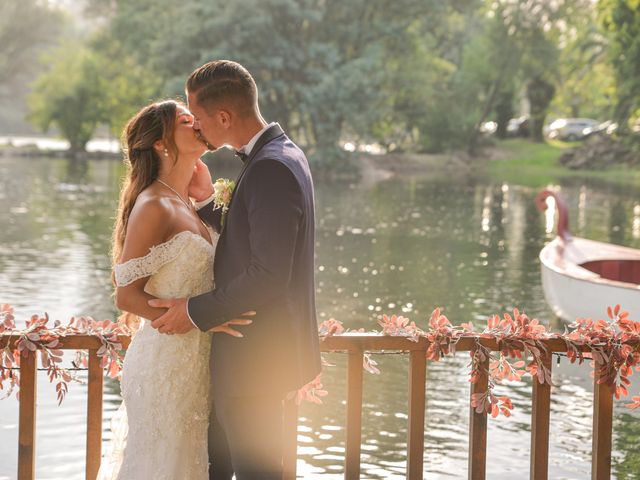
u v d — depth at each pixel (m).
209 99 2.84
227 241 2.87
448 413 6.58
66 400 6.61
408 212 23.25
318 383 3.28
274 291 2.74
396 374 7.57
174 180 3.07
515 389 7.19
